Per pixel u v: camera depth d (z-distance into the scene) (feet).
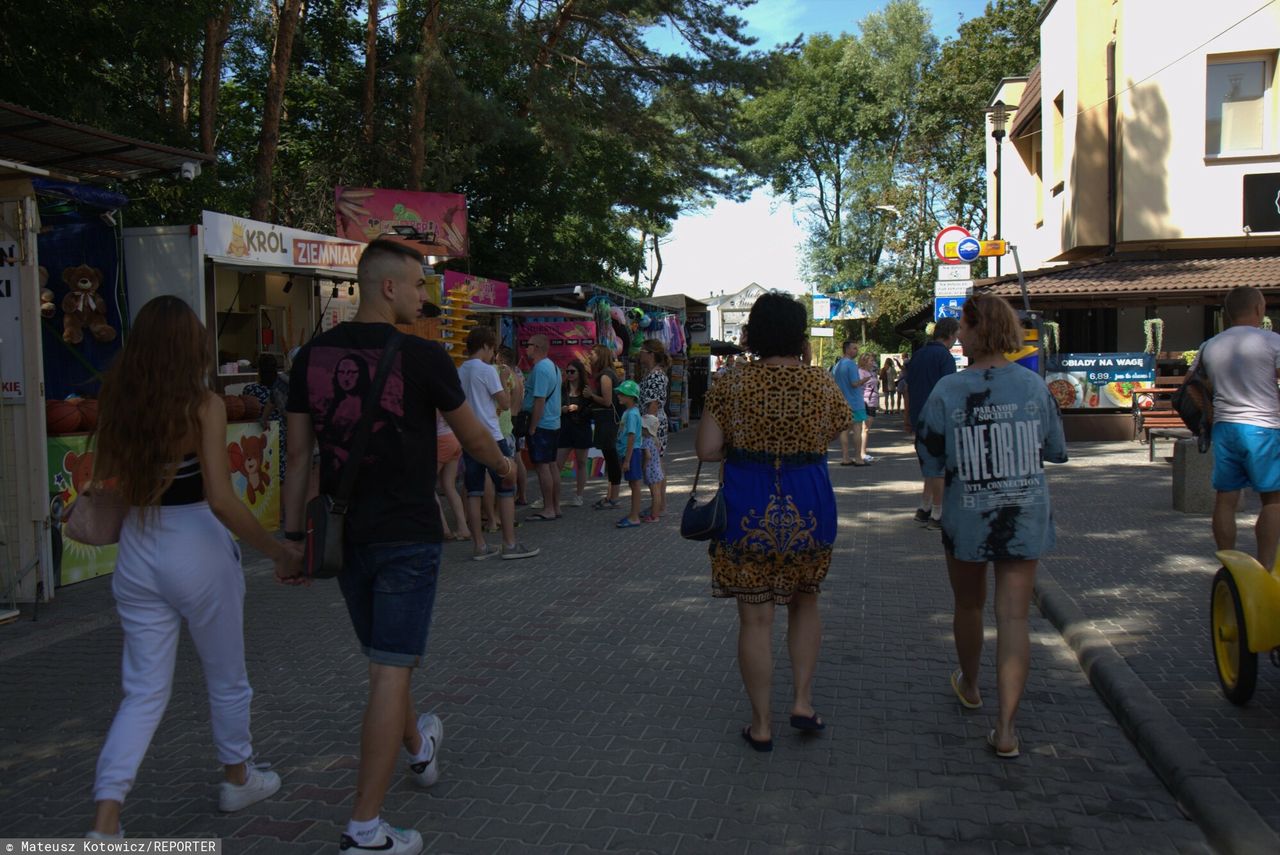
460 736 14.25
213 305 36.40
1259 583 13.91
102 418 10.78
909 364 29.58
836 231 154.40
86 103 41.68
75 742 14.44
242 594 11.76
